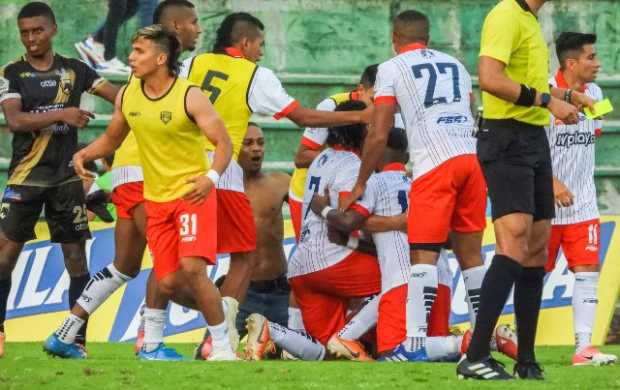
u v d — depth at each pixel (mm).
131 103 25156
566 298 35594
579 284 29234
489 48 21391
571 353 32219
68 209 29406
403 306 27938
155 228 25609
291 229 35844
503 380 21328
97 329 34719
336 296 29172
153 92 25016
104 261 35031
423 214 26312
